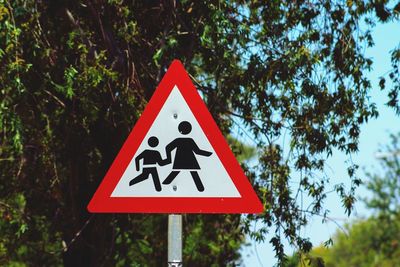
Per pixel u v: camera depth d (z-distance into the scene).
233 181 7.79
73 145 13.28
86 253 13.65
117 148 13.23
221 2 12.02
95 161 13.58
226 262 15.34
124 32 12.02
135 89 12.00
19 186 13.85
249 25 12.43
